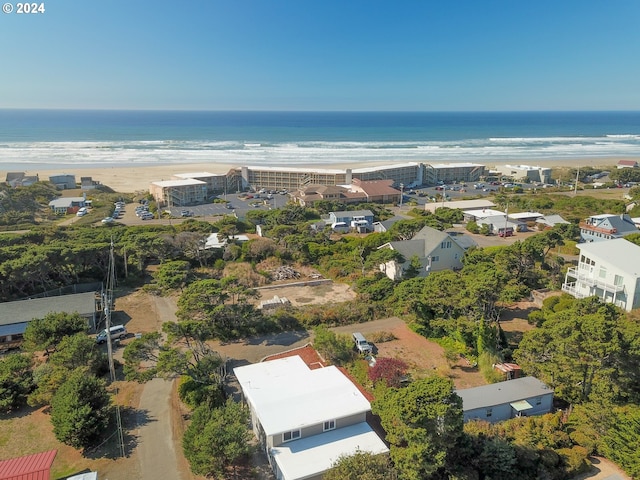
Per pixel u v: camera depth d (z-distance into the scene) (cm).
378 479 2130
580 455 2573
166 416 3075
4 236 6066
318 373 3134
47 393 3070
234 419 2611
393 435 2397
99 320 4641
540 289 5103
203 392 3128
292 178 13375
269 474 2531
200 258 6150
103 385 2991
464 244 6325
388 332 4231
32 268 4856
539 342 3064
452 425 2295
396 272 5462
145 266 6203
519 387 3091
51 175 13788
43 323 3703
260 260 6325
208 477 2528
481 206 10031
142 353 3206
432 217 8856
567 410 3044
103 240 6191
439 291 3975
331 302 4994
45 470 2297
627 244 4866
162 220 9619
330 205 10244
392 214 9556
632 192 11050
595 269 4662
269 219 8425
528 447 2567
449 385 2347
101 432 2873
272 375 3108
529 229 8431
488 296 3778
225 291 4462
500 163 18825
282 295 5228
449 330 3909
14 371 3294
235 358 3831
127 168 16238
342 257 6306
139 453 2720
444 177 15075
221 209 10712
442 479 2372
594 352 2736
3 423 2998
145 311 4872
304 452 2477
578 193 12169
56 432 2722
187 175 13000
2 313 4281
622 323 3003
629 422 2541
